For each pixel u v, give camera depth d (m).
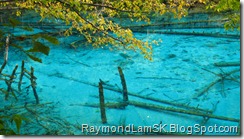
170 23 15.78
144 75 12.12
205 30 15.60
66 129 8.09
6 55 8.60
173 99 10.34
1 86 10.70
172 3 7.58
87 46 13.86
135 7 7.41
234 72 11.61
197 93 10.51
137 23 16.03
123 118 8.82
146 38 14.90
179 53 13.80
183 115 8.93
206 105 9.80
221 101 9.93
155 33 15.46
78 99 10.23
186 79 11.65
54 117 8.70
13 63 12.67
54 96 10.41
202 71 12.21
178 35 15.16
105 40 8.02
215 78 11.57
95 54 13.52
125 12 7.65
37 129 7.94
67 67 12.81
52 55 13.35
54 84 11.37
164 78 11.84
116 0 7.46
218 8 6.16
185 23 15.82
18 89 10.12
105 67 12.82
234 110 9.39
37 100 9.64
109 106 9.33
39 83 11.38
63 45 13.96
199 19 15.93
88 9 8.40
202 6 15.66
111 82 11.67
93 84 11.31
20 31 10.66
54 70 12.47
